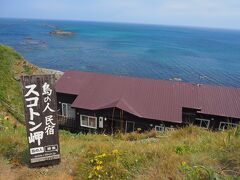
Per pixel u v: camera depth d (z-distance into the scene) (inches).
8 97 777.6
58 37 5027.1
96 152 300.4
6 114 644.1
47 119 281.0
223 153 233.9
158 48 4293.8
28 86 270.7
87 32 6988.2
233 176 194.1
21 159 301.3
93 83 1031.6
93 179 242.7
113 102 906.1
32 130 277.0
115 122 912.9
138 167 246.4
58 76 1331.2
